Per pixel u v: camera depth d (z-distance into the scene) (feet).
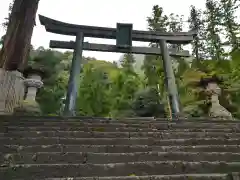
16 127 13.87
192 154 10.71
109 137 13.42
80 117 18.37
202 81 32.73
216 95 30.91
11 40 24.64
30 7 26.63
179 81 52.65
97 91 59.21
